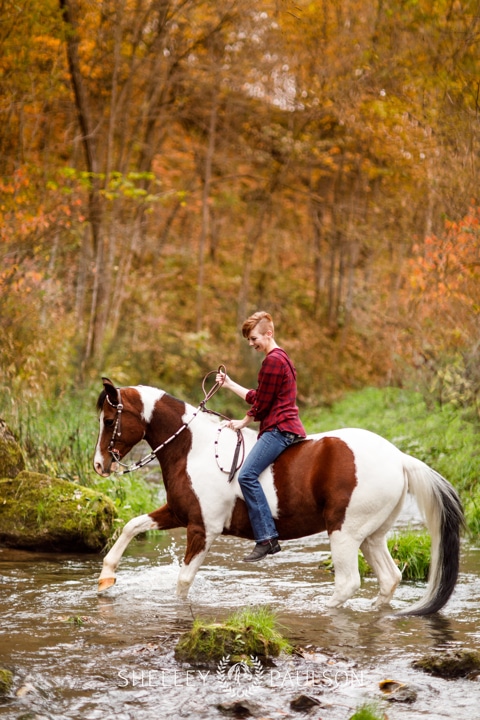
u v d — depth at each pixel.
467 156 14.24
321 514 6.47
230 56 26.30
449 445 12.94
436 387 15.60
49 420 12.84
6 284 14.48
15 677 4.79
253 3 23.00
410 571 7.84
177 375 25.20
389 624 6.12
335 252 36.16
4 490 9.30
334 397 26.92
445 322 14.95
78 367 20.33
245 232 36.47
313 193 33.47
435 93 14.72
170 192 23.33
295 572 7.93
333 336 33.84
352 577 6.36
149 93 24.67
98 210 20.55
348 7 18.33
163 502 11.05
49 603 6.66
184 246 35.16
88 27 21.84
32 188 16.48
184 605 6.62
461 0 14.09
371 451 6.43
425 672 5.05
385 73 16.22
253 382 24.97
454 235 14.03
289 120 30.98
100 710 4.47
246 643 5.29
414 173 16.41
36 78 18.30
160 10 22.55
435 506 6.36
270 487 6.52
